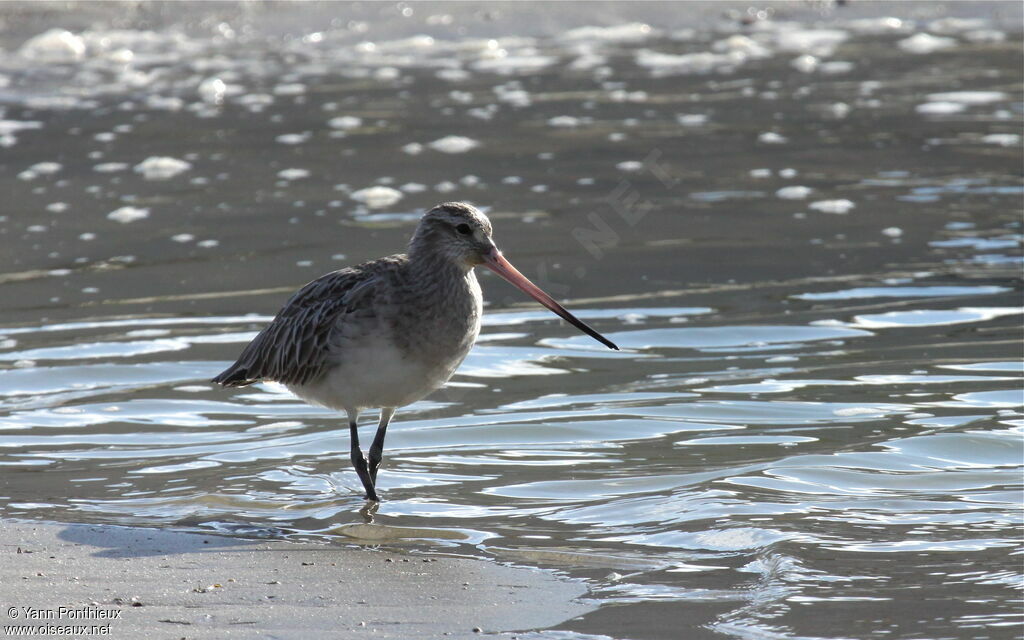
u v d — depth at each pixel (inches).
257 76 1048.8
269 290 543.8
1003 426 390.6
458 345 375.2
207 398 440.8
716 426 402.0
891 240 601.0
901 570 296.5
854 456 373.4
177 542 327.0
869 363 450.6
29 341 488.7
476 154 782.5
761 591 287.3
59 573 302.5
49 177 742.5
